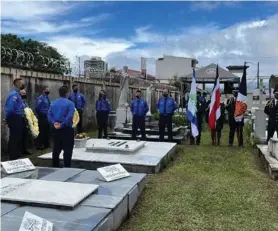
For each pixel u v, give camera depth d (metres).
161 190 6.32
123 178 5.92
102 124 13.13
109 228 4.16
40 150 10.45
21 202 4.32
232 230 4.56
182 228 4.61
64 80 13.42
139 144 9.56
